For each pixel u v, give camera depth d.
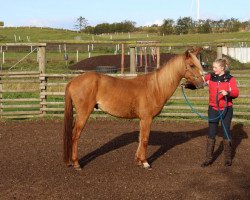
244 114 10.83
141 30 91.12
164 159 7.43
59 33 73.88
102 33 92.00
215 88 6.66
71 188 5.82
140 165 6.86
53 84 11.38
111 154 7.71
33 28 79.00
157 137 9.19
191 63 6.53
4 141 8.75
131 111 6.59
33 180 6.14
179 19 75.75
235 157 7.60
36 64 27.19
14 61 30.52
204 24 75.06
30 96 13.77
